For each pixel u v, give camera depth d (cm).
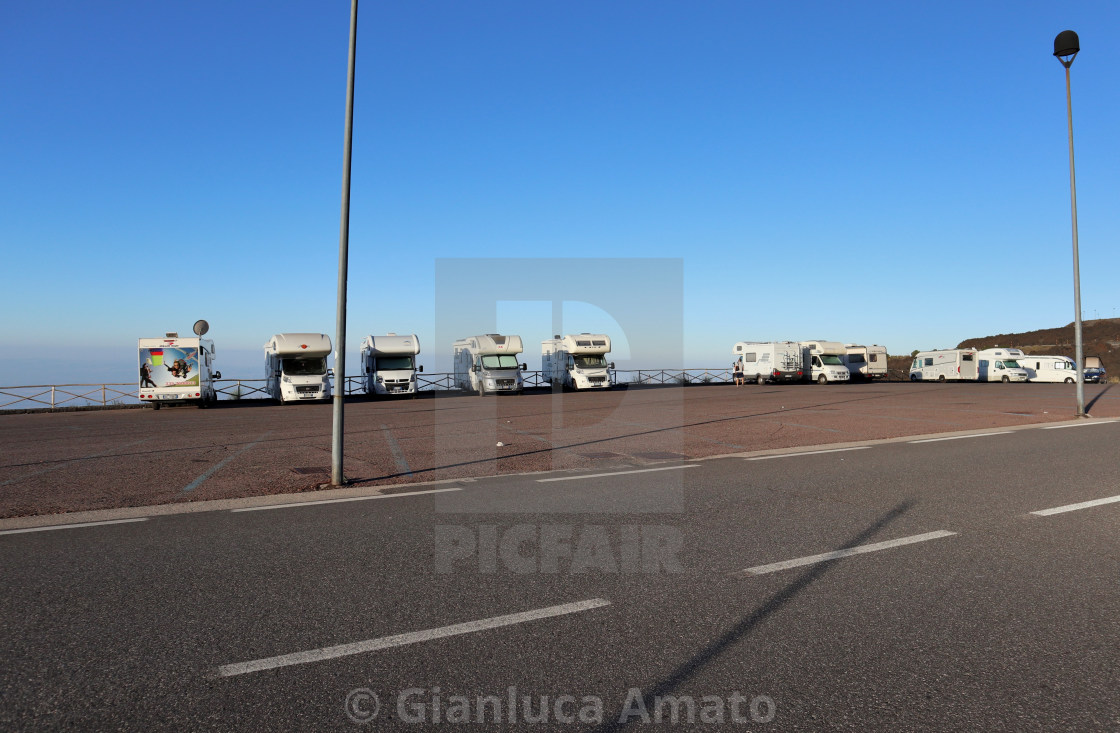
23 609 456
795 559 565
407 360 3519
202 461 1196
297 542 626
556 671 365
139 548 607
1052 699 333
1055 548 596
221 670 366
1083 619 433
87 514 759
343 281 962
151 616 442
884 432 1620
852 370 5272
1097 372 4759
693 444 1420
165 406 3039
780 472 1020
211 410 2752
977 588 492
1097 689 343
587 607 457
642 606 458
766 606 457
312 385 3070
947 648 391
